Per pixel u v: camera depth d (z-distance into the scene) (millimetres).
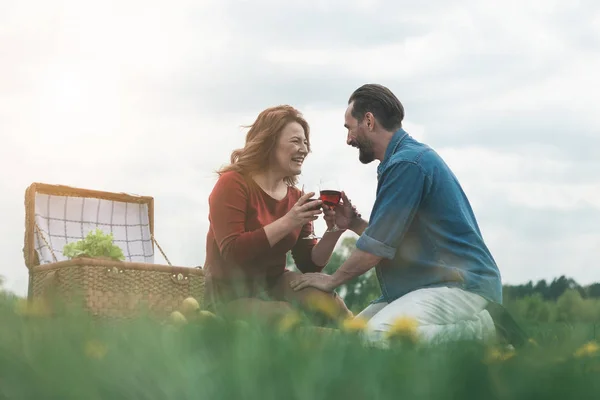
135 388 688
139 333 1018
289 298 3666
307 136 4090
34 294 3906
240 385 708
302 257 4238
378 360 878
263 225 3957
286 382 728
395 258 3469
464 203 3557
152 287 3725
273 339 1072
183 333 1066
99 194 4711
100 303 3539
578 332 1149
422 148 3564
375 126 3693
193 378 707
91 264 3531
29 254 4164
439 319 3195
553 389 768
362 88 3756
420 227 3443
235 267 3777
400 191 3408
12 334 924
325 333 1382
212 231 3959
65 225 4520
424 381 762
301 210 3742
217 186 3947
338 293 3697
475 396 763
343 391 735
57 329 1081
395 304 3279
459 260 3383
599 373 840
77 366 751
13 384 703
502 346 1176
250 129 4121
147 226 4871
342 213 3971
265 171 4086
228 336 1067
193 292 3865
